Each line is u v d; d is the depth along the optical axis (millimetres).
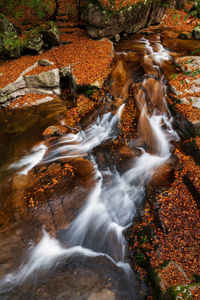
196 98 6762
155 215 4531
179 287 3236
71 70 8445
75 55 9312
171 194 4844
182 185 5059
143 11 10641
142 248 4121
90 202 5020
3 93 7832
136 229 4500
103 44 9898
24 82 8391
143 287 3717
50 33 9492
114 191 5289
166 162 5855
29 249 4270
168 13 12758
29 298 3609
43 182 5379
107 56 8992
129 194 5168
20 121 7629
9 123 7547
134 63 8656
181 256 3779
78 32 10992
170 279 3438
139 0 10031
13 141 6898
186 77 7520
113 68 8453
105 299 3574
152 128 6777
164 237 4105
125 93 7555
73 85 8273
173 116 6926
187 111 6465
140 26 11492
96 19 9773
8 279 3863
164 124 6941
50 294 3646
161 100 7340
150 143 6438
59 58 9211
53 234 4480
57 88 8750
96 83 7762
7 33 8898
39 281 3834
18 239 4395
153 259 3830
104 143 6586
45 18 10352
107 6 9539
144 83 7613
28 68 8641
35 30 9344
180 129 6574
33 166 5977
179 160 5777
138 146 6371
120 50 9891
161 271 3572
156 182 5254
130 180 5449
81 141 6871
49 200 4934
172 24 12406
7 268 4000
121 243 4367
